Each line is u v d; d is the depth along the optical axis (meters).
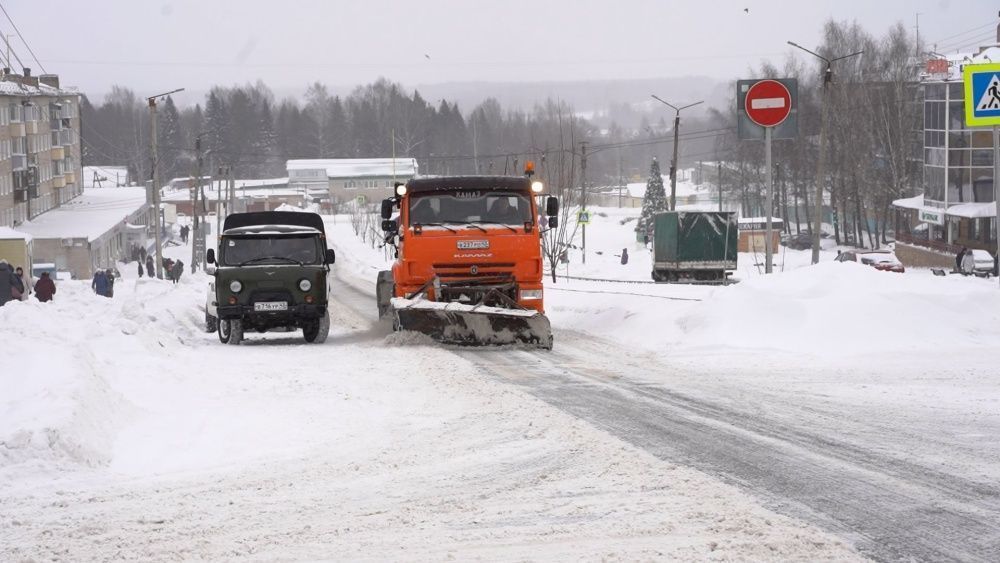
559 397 22.62
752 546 11.42
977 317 32.88
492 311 33.41
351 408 21.73
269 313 37.66
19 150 143.88
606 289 64.12
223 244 38.53
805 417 19.72
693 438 17.77
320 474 15.81
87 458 16.78
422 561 11.34
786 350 30.58
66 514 13.75
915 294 33.44
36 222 146.62
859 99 147.00
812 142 163.12
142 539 12.47
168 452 17.73
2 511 13.91
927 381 24.31
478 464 16.19
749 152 180.88
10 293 51.97
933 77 138.50
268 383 25.39
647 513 12.96
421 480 15.24
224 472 16.16
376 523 12.96
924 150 140.38
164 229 186.75
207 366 28.84
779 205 184.25
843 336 31.12
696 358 29.86
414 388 24.41
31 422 17.05
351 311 60.00
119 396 20.94
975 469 15.11
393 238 38.84
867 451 16.48
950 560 10.95
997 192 40.38
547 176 89.38
